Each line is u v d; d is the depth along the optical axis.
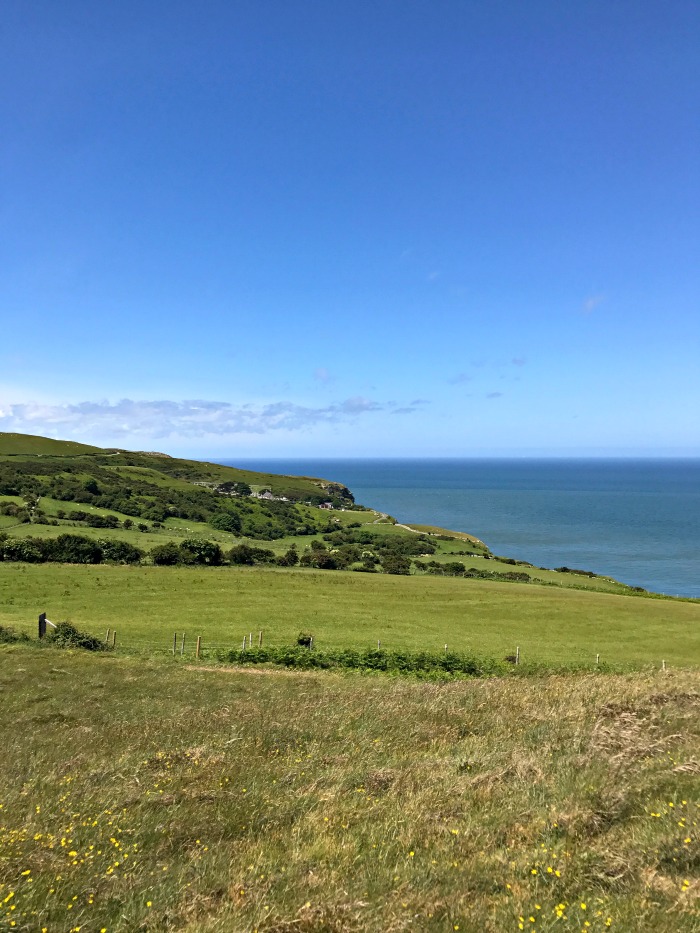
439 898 6.57
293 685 24.42
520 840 7.98
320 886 6.95
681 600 68.44
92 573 58.88
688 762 9.83
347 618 46.97
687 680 18.28
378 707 16.98
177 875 7.41
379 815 9.02
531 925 5.96
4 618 41.72
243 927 6.11
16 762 13.30
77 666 28.23
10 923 6.38
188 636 39.94
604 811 8.45
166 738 15.02
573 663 34.56
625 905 6.16
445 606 53.28
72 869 7.59
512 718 14.87
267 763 12.12
